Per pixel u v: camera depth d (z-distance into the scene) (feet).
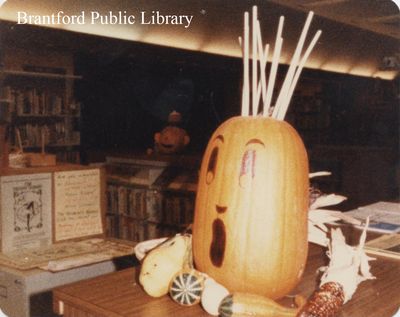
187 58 21.20
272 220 2.41
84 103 23.48
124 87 24.59
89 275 6.11
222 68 23.97
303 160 2.58
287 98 2.67
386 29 19.77
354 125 27.71
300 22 17.84
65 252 6.43
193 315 2.34
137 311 2.37
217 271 2.48
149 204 13.52
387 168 18.03
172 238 2.83
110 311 2.37
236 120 2.63
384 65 24.76
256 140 2.48
